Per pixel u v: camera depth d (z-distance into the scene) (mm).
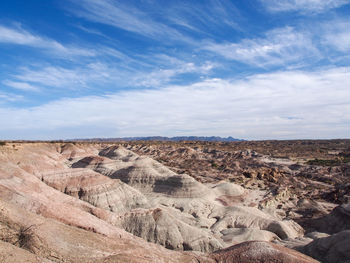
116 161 83125
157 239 36906
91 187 51750
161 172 77938
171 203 59562
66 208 29359
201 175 106188
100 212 37594
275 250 23578
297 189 86250
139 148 194750
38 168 68938
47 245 19578
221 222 50719
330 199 72625
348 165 113250
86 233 23641
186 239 37656
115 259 20188
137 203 52344
